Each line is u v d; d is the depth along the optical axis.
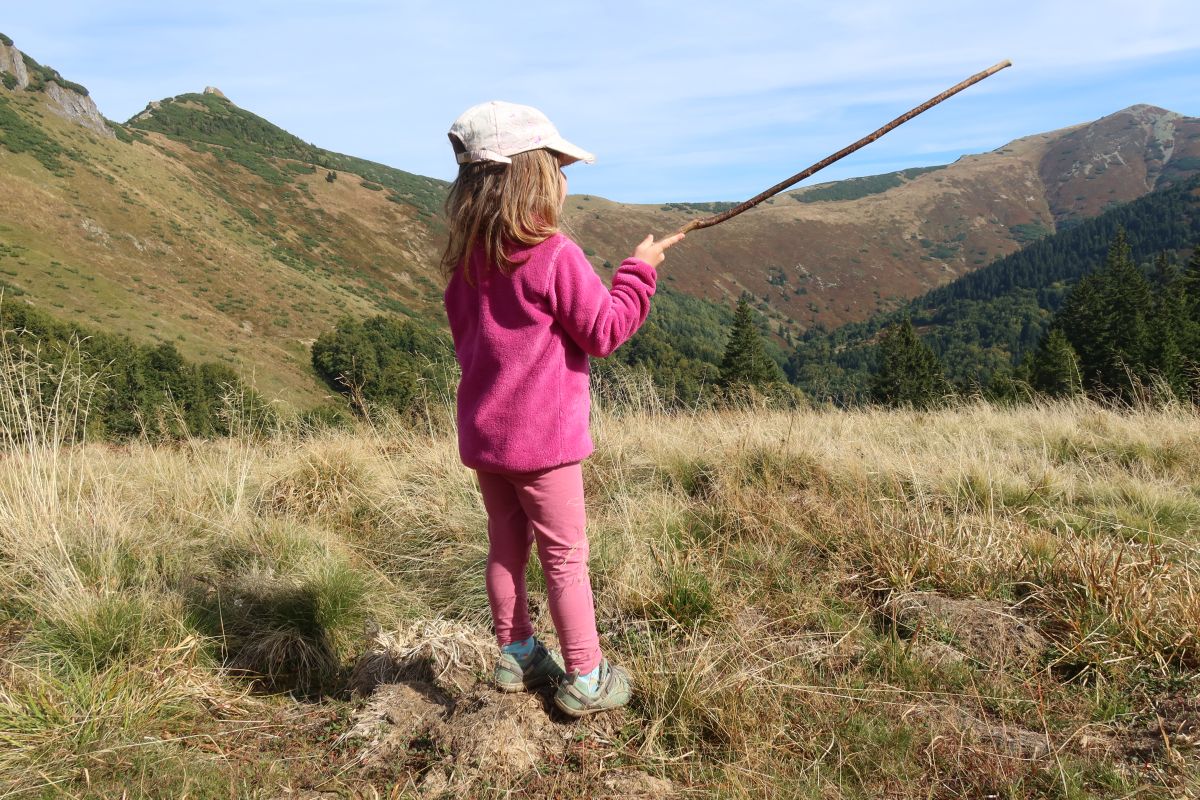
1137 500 4.09
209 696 2.28
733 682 2.26
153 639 2.49
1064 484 4.31
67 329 43.28
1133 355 34.56
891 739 2.07
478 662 2.33
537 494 1.90
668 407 6.51
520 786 1.85
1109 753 2.03
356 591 2.89
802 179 2.03
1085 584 2.78
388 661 2.34
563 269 1.76
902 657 2.47
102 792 1.80
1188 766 1.91
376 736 2.02
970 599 2.86
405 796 1.81
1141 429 5.84
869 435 6.02
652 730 2.05
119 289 94.38
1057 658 2.50
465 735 1.94
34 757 1.90
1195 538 3.61
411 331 90.50
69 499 3.72
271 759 2.00
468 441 1.89
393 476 4.48
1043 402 8.18
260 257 133.25
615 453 4.83
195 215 137.25
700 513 3.85
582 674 2.04
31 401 4.32
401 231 185.50
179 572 3.08
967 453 4.80
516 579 2.11
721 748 2.05
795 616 2.80
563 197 1.85
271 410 5.62
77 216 108.75
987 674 2.44
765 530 3.56
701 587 2.87
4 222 97.25
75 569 2.88
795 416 6.45
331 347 86.06
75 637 2.44
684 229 2.04
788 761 2.00
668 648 2.50
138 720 2.10
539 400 1.81
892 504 3.85
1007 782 1.91
